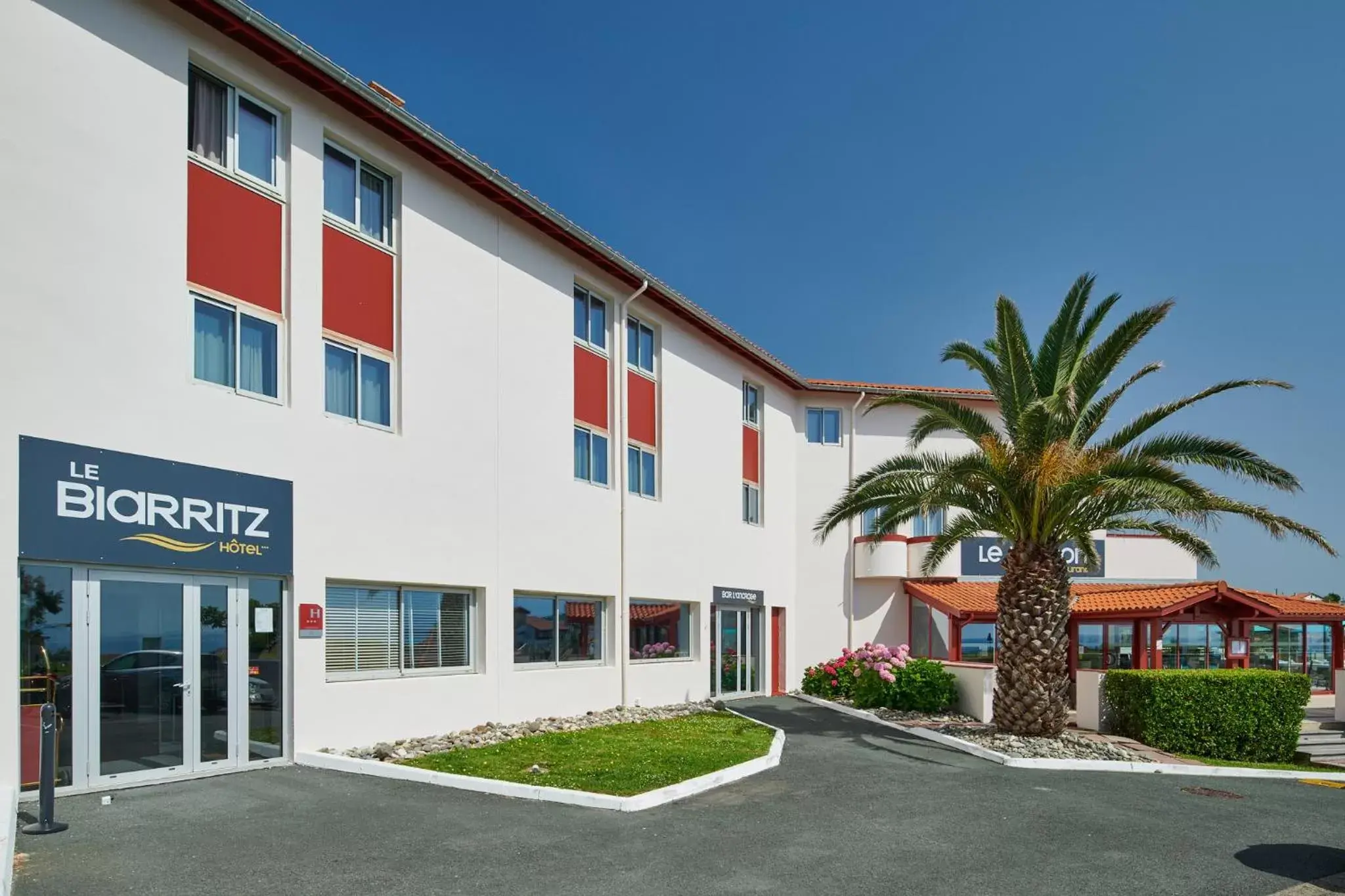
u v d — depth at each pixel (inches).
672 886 296.8
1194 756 643.5
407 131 534.0
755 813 402.6
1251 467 570.3
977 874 324.5
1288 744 666.2
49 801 319.3
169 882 276.7
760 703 885.2
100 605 384.8
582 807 395.5
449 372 576.1
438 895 278.2
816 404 1097.4
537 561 644.1
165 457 408.5
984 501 661.9
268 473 455.8
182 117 428.1
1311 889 323.9
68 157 381.7
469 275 597.0
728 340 904.9
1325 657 1109.1
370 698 504.4
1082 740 632.4
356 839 331.0
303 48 462.0
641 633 786.2
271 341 471.8
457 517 574.2
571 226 660.1
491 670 594.6
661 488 810.8
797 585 1060.5
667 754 522.0
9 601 349.1
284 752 458.0
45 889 265.3
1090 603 989.2
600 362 742.5
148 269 408.8
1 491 348.8
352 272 519.5
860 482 697.0
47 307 369.4
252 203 464.8
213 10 429.7
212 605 430.3
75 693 374.0
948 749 613.9
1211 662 1024.2
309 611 471.5
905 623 1086.4
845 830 378.9
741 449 957.2
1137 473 572.7
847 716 786.8
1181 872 337.1
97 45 395.9
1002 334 653.3
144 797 372.8
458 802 392.2
